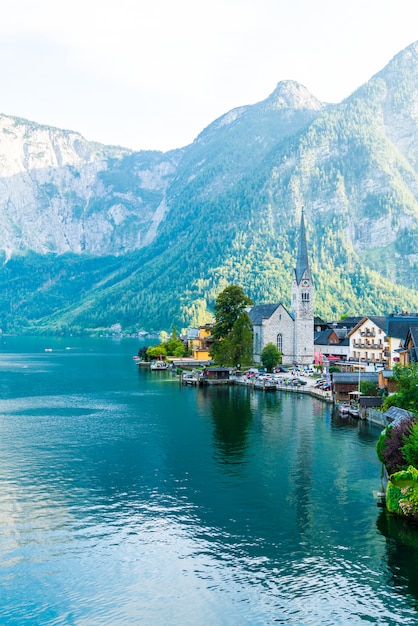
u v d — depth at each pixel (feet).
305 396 547.90
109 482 279.28
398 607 173.99
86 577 191.01
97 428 399.24
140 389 611.88
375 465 304.30
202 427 400.88
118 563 199.72
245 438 366.02
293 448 340.18
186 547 210.18
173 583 187.01
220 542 213.87
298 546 209.77
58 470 298.76
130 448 341.82
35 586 185.88
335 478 283.18
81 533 222.07
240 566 197.06
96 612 172.76
